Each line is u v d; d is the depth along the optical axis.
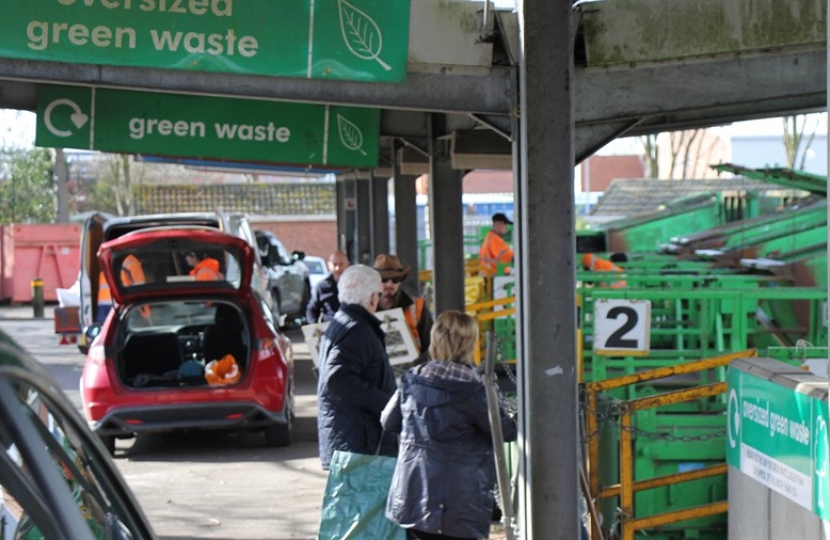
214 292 12.14
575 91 7.58
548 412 6.33
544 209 6.29
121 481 3.20
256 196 53.72
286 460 11.55
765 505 5.75
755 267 13.62
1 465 2.16
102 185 55.12
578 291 9.68
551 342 6.32
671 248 18.28
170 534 8.72
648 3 7.45
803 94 7.48
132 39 6.95
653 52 7.46
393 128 12.21
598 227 24.61
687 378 9.45
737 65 7.51
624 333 8.62
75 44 6.92
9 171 47.19
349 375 7.01
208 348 12.39
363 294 7.17
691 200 21.55
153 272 13.12
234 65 7.00
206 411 11.65
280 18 7.02
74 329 23.17
